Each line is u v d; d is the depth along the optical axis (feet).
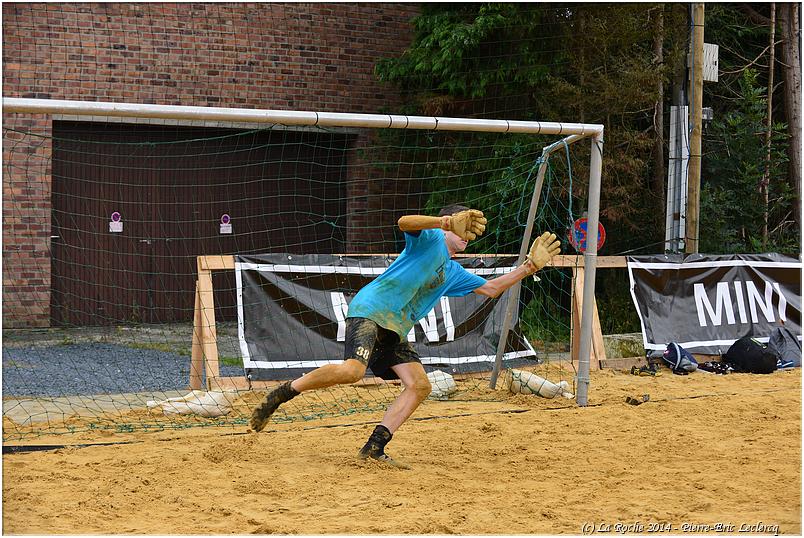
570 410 26.78
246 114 22.93
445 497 17.22
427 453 21.07
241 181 54.70
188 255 53.36
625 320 50.52
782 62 59.52
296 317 31.71
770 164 53.83
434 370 33.01
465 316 34.71
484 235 51.93
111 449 21.34
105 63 48.96
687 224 43.50
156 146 52.24
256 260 31.58
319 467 19.56
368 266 33.78
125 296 51.55
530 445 21.89
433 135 54.13
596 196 27.89
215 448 20.95
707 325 38.70
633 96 47.60
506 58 50.60
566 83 47.98
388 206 57.00
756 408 26.78
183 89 51.01
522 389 29.81
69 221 49.93
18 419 25.49
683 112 44.75
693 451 21.16
